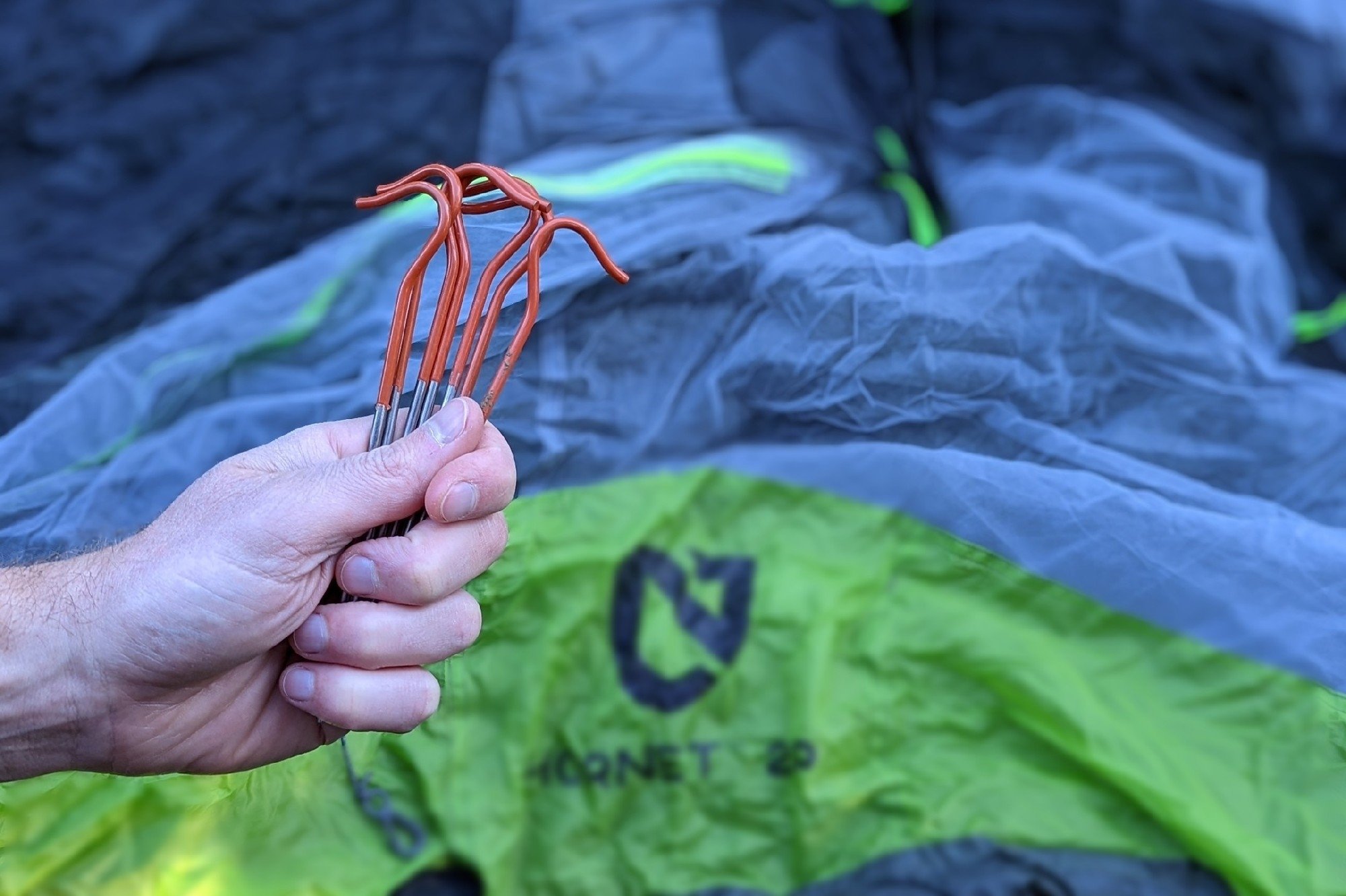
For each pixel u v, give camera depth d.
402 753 0.54
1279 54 0.71
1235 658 0.54
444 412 0.43
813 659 0.55
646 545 0.56
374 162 0.66
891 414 0.56
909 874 0.54
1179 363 0.59
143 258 0.64
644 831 0.55
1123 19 0.73
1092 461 0.56
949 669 0.55
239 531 0.42
